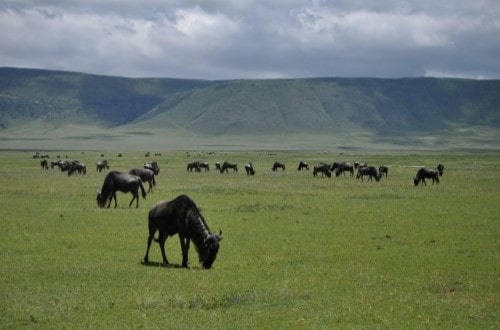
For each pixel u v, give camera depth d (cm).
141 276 1975
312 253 2422
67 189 5075
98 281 1905
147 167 7494
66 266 2116
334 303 1694
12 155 14950
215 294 1755
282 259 2300
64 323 1495
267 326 1485
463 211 3772
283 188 5475
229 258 2311
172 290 1805
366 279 1981
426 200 4409
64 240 2650
